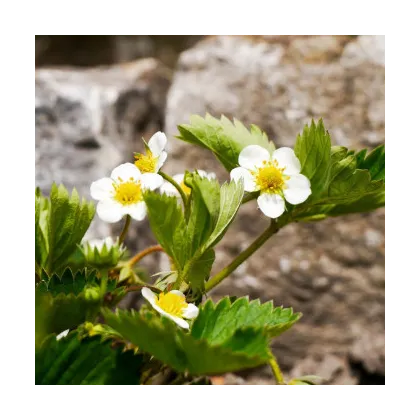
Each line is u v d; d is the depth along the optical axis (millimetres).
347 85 733
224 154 488
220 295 728
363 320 716
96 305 445
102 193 454
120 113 783
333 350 713
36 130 728
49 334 444
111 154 752
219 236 448
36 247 471
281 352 716
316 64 744
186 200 461
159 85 859
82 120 745
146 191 439
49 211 477
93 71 850
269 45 770
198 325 438
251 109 747
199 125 488
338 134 723
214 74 771
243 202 474
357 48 738
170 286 456
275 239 729
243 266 729
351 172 471
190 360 422
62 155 728
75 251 471
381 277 716
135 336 425
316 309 719
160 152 462
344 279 719
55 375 440
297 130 732
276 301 723
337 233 722
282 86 743
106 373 441
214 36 804
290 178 470
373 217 721
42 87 751
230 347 420
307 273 721
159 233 445
